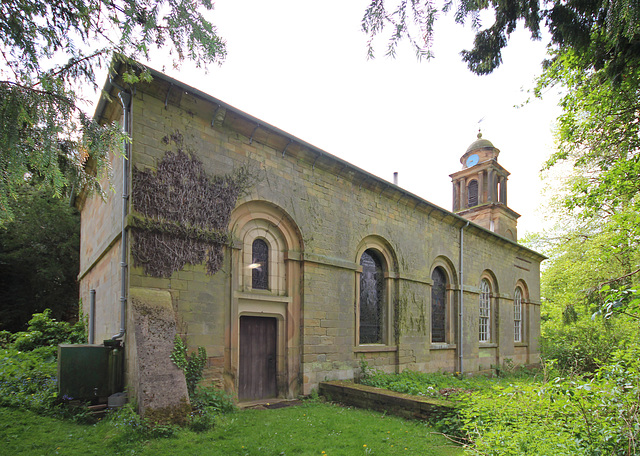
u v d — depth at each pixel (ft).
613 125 29.66
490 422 20.42
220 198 30.27
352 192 42.16
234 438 21.36
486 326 65.51
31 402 23.63
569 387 19.19
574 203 31.96
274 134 33.94
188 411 22.61
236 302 30.63
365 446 21.17
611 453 14.43
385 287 45.83
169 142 27.96
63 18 15.37
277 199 34.37
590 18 19.04
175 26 17.07
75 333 43.47
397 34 16.06
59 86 15.02
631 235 26.32
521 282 78.33
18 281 68.08
